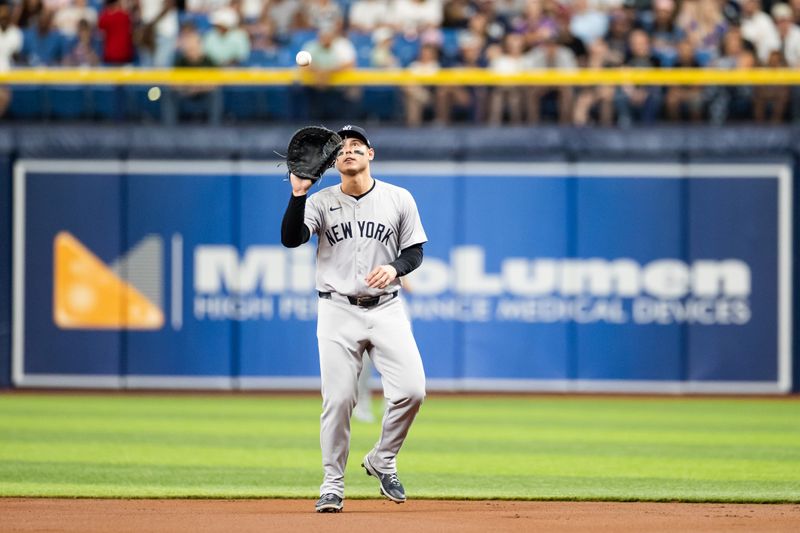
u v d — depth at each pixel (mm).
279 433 44719
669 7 63188
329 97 60156
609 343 60344
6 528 24156
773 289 60219
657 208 60156
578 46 61625
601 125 60062
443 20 64812
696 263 60188
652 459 38031
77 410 52812
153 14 65750
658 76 58250
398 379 25891
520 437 43906
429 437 43750
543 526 24656
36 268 61125
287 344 60844
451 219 60219
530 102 60125
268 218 60625
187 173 60750
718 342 60281
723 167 60031
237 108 60688
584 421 49594
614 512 27078
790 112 60031
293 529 23797
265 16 64438
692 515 26641
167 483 32031
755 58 61250
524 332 60344
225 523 24688
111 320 61188
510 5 65750
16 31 63938
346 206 26125
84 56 63625
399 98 60094
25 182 61031
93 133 60844
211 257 60844
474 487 31531
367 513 26391
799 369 60188
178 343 60969
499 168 60125
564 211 60188
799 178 59969
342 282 26031
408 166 60000
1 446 40344
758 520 25875
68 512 26594
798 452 40031
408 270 25938
